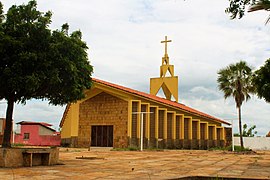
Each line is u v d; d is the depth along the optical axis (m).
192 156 22.98
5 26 12.81
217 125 49.28
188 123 43.06
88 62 14.91
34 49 12.88
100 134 38.84
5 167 12.27
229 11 7.19
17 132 45.25
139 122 36.50
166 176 9.97
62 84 13.69
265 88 17.03
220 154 27.19
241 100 34.16
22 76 12.31
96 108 39.47
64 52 13.52
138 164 14.98
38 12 13.13
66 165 13.76
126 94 36.81
